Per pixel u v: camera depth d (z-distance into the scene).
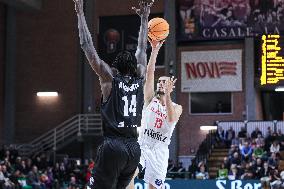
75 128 37.59
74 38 38.97
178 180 19.75
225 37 36.12
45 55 39.25
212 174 31.20
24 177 27.83
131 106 6.09
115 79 6.10
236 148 29.08
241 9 35.91
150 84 8.42
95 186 6.04
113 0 38.12
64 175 31.17
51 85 39.09
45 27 39.34
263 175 24.72
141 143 8.94
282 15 35.25
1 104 38.53
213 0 36.28
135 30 37.69
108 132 6.05
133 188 7.77
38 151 37.25
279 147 29.28
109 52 37.97
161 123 8.80
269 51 31.94
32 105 39.19
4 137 38.53
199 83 36.72
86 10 38.22
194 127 36.81
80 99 38.56
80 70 38.69
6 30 38.91
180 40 36.75
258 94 36.78
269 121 33.88
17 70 39.47
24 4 37.28
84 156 37.44
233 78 36.25
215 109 36.59
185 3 36.69
